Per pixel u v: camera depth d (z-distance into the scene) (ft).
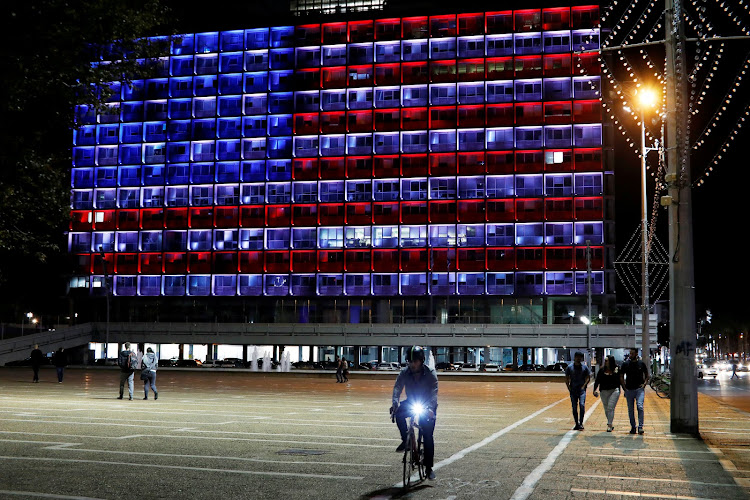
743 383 191.01
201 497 27.94
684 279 52.70
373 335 277.85
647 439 48.70
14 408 70.74
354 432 51.26
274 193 304.50
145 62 53.47
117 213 313.53
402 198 293.43
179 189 311.47
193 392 107.96
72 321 311.88
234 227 303.27
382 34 302.25
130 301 310.04
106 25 44.04
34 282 308.19
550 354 273.33
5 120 42.93
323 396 102.53
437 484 31.04
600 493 29.43
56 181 50.80
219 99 311.47
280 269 298.76
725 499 28.58
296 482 31.24
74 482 30.83
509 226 284.41
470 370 254.27
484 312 284.20
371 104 300.20
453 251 287.48
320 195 300.20
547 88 286.66
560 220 279.69
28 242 57.57
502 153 288.10
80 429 51.52
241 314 302.04
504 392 124.57
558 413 73.00
